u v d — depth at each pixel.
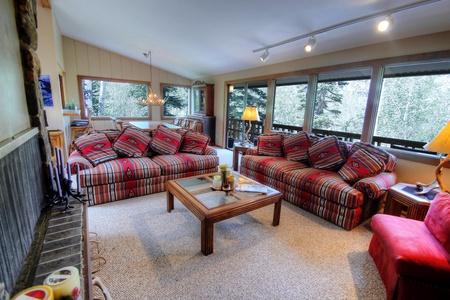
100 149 2.99
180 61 6.07
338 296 1.53
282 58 4.25
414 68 2.75
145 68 7.09
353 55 3.27
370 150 2.74
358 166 2.57
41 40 3.80
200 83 6.97
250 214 2.65
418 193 2.18
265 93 5.12
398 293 1.40
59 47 4.92
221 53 4.71
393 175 2.67
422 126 2.75
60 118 4.11
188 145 3.76
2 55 1.06
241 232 2.27
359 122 3.39
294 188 2.90
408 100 2.84
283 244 2.08
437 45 2.48
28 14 1.37
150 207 2.72
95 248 1.93
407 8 2.15
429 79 2.65
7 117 1.06
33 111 1.48
